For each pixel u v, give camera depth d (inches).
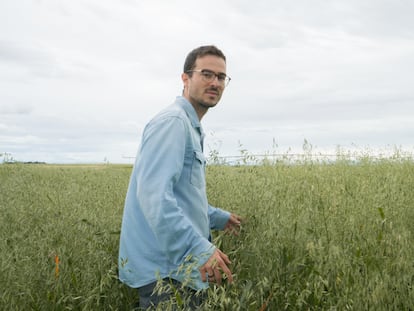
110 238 139.6
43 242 137.0
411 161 289.6
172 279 102.3
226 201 159.9
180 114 104.5
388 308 92.0
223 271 98.3
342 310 90.2
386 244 112.7
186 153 107.0
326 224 124.4
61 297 105.8
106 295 111.1
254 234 128.6
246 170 174.9
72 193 229.3
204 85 112.5
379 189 153.3
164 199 94.9
